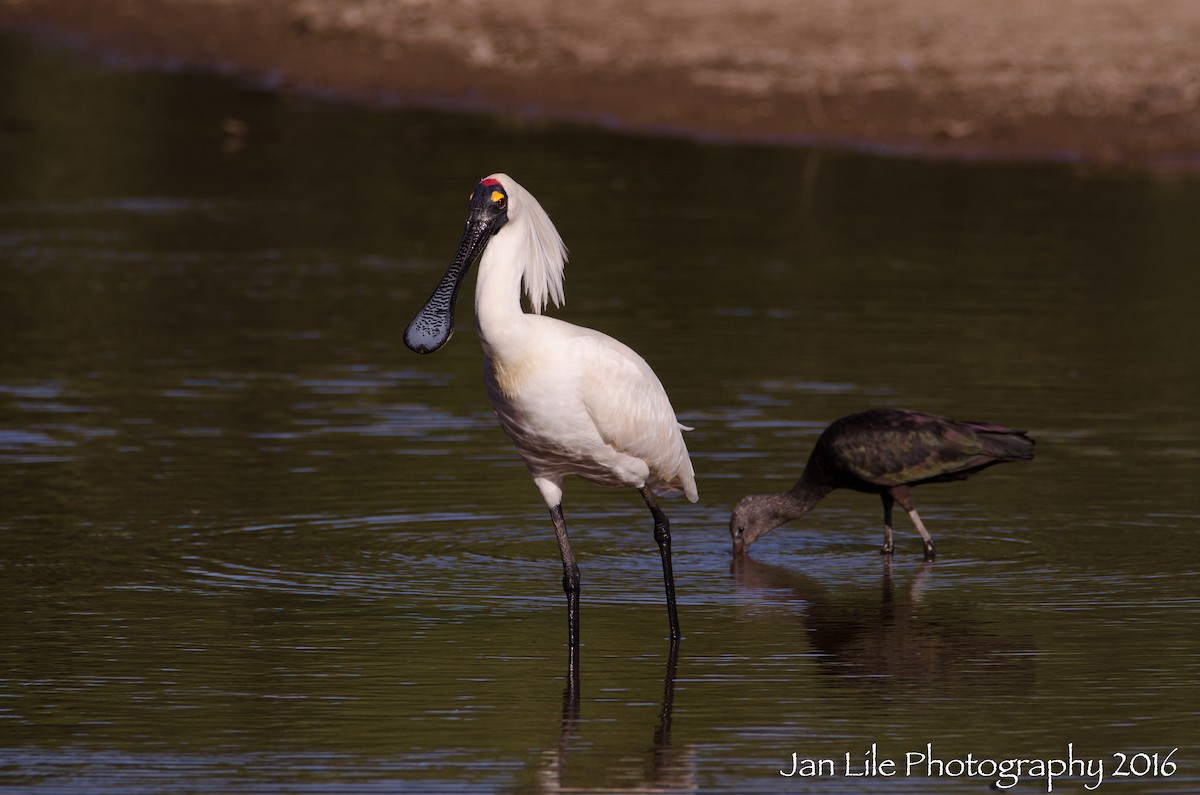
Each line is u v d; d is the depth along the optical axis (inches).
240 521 508.7
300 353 722.8
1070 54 1430.9
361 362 710.5
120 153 1258.0
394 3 1768.0
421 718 366.6
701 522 526.0
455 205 1074.7
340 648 409.4
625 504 546.3
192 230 995.3
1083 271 887.7
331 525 508.7
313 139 1314.0
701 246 943.0
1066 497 543.5
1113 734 360.2
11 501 522.9
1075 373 690.8
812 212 1040.8
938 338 748.6
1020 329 765.9
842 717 369.7
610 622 434.9
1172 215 1033.5
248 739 354.3
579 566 482.9
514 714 370.0
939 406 637.9
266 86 1560.0
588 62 1508.4
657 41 1556.3
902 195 1092.5
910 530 522.6
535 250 407.8
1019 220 1019.3
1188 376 688.4
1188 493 544.1
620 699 379.2
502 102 1438.2
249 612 434.0
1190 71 1362.0
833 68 1422.2
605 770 340.5
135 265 898.7
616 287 841.5
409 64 1577.3
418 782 334.3
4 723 360.2
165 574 462.0
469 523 516.7
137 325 768.3
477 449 593.0
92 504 521.7
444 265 908.6
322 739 354.6
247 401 647.8
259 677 389.4
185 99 1504.7
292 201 1088.8
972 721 367.2
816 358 709.9
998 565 483.2
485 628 427.5
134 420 617.6
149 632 418.0
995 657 406.3
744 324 769.6
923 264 903.1
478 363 719.1
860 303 813.2
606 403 403.2
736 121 1320.1
